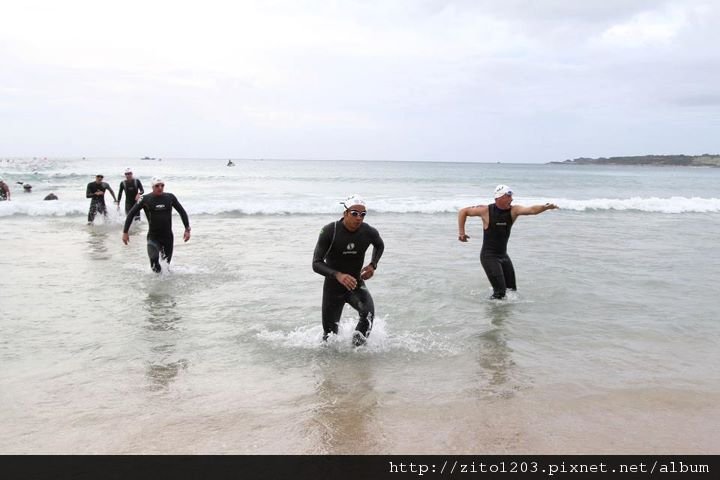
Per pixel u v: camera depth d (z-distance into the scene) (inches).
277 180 1721.2
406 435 137.5
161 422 142.9
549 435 138.5
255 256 406.6
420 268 364.2
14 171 1923.0
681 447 133.2
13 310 255.3
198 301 275.1
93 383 169.8
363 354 200.5
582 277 340.5
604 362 193.3
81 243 459.2
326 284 213.9
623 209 816.9
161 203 343.0
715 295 297.7
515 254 422.9
